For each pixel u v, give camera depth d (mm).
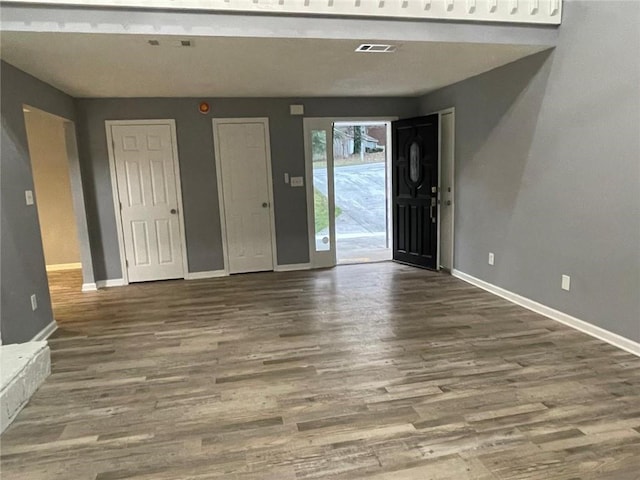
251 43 3158
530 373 2758
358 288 4867
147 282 5527
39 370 2787
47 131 6203
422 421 2283
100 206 5305
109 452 2117
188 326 3838
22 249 3408
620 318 3088
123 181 5328
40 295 3670
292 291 4832
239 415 2398
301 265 5945
